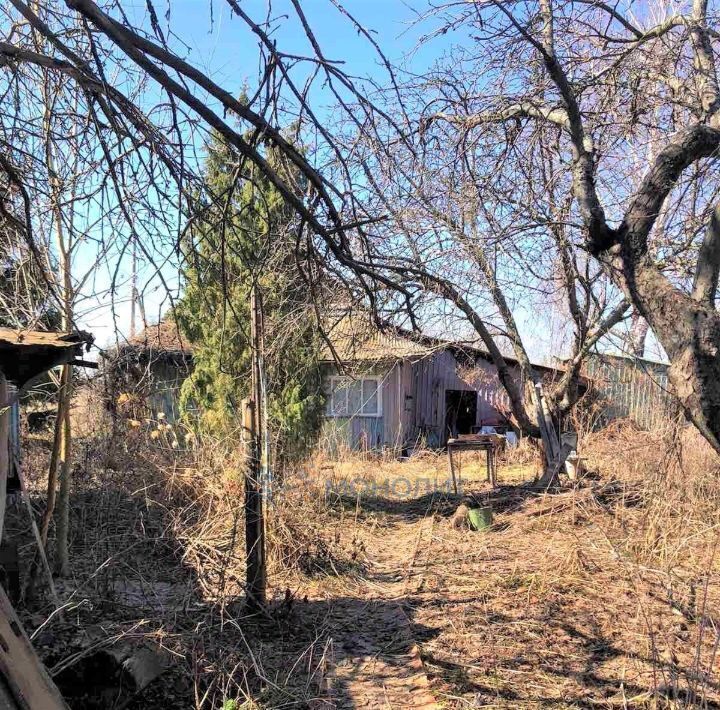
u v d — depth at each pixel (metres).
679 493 6.97
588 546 6.74
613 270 3.96
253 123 2.15
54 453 5.55
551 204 6.56
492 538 7.78
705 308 3.43
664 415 8.41
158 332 3.61
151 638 3.94
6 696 2.44
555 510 8.34
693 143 3.70
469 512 8.46
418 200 5.67
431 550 7.43
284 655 4.57
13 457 4.66
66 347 3.49
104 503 6.31
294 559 6.57
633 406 12.84
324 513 8.30
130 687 3.48
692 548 6.13
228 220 2.75
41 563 5.06
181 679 3.84
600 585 5.79
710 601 5.21
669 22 4.96
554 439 10.31
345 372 3.69
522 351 10.55
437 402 17.42
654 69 5.43
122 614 4.49
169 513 6.01
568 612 5.26
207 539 5.87
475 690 4.06
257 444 5.47
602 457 10.38
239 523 6.23
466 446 11.45
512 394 10.52
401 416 16.62
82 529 6.04
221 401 8.34
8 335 3.63
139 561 5.55
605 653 4.54
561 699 3.93
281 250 4.89
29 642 2.78
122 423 6.71
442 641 4.85
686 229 6.26
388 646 4.80
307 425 9.34
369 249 2.89
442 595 5.91
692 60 5.03
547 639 4.80
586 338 9.85
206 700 3.72
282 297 7.66
